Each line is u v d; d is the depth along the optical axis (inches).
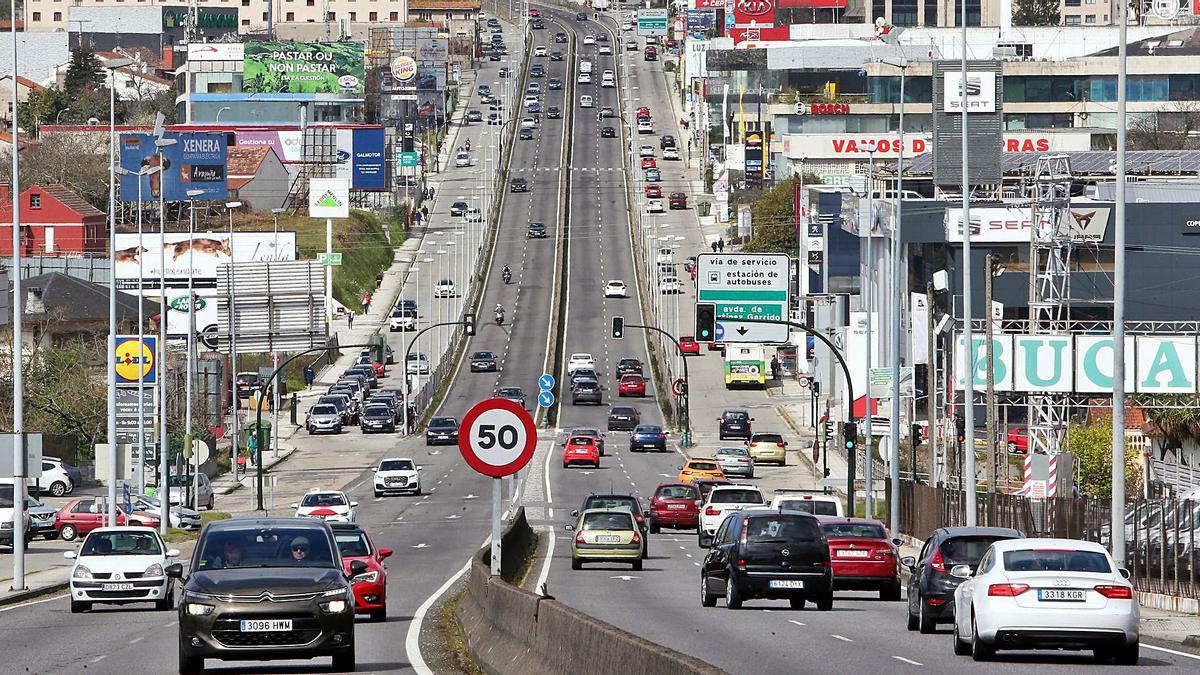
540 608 1894.7
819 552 3179.1
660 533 6279.5
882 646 2423.7
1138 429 6786.4
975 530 2763.3
